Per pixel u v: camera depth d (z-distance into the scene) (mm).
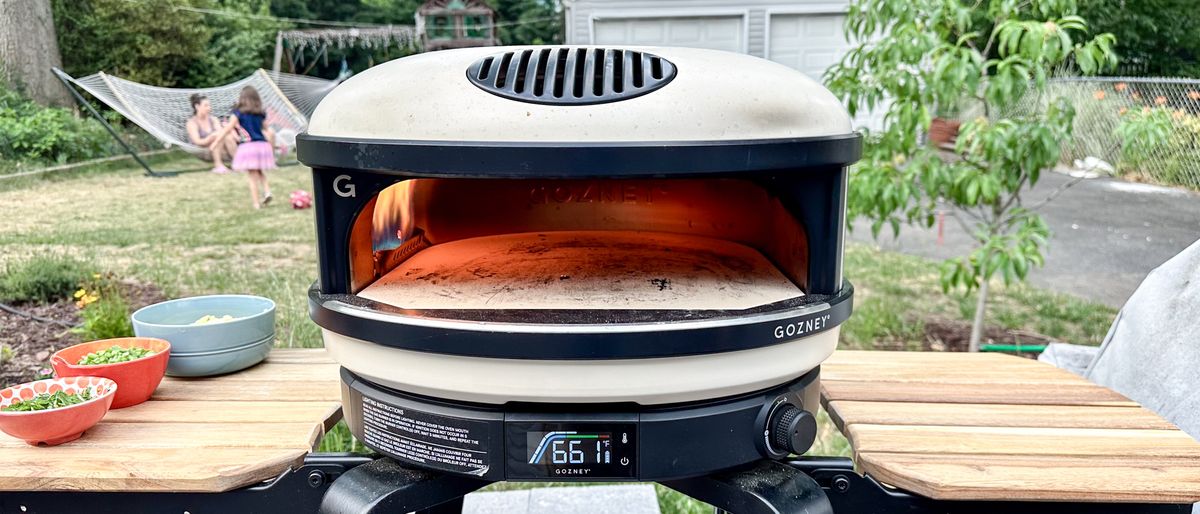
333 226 987
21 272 2896
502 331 878
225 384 1313
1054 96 2971
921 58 2406
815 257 1011
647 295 1000
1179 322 1522
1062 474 980
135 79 6047
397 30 13539
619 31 7180
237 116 5336
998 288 3850
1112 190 4039
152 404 1214
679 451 942
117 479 968
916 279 4066
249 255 3930
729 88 916
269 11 13781
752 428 980
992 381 1358
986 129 2389
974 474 978
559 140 845
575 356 879
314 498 1069
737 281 1071
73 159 4297
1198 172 2811
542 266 1121
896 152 2580
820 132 958
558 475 944
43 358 2400
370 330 934
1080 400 1265
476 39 13914
